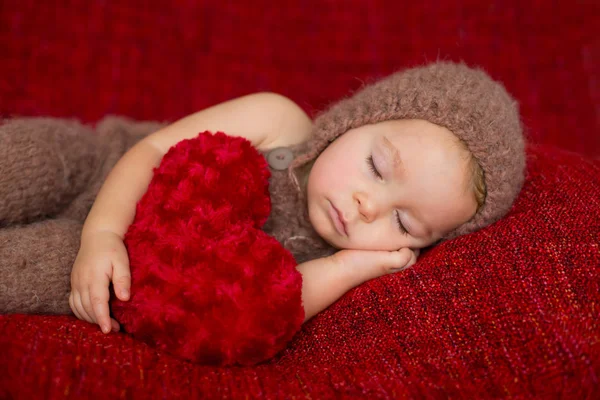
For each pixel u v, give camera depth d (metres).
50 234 0.67
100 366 0.58
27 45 0.88
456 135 0.69
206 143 0.69
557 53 0.96
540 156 0.74
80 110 0.88
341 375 0.61
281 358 0.65
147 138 0.73
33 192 0.68
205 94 0.92
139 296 0.62
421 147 0.69
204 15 0.94
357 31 0.96
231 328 0.61
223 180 0.67
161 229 0.64
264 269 0.64
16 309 0.64
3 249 0.64
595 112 0.94
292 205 0.74
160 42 0.92
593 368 0.60
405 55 0.95
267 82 0.94
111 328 0.62
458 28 0.96
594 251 0.63
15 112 0.86
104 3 0.91
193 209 0.65
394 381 0.60
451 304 0.63
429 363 0.61
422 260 0.68
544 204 0.67
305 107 0.93
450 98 0.69
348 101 0.74
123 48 0.91
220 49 0.94
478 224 0.70
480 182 0.69
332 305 0.68
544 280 0.62
